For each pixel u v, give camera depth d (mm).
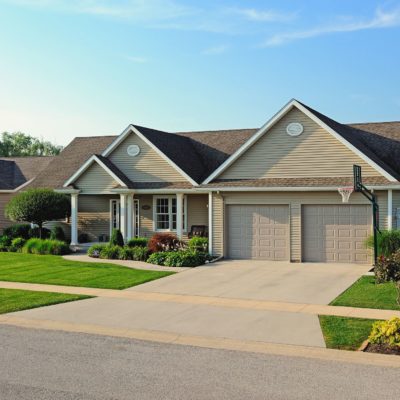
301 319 12664
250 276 18891
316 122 22344
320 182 21703
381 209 20891
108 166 27594
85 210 31516
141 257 23188
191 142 31922
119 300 15055
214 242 23578
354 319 12484
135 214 29797
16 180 36219
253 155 23359
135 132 27984
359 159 21688
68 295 15695
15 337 11289
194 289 16609
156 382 8398
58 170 32969
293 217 22328
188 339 11094
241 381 8453
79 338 11203
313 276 18719
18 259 23641
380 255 19078
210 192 23641
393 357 9719
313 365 9305
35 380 8484
